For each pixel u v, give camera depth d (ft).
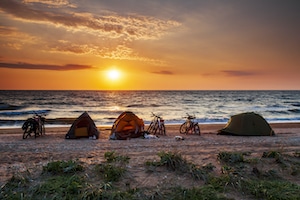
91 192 16.21
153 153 29.40
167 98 249.34
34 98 222.89
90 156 27.99
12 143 36.45
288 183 18.80
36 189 16.90
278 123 72.79
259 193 17.16
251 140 39.99
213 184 18.66
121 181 19.29
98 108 138.72
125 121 44.42
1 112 105.29
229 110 125.49
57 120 76.84
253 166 23.21
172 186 18.43
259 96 306.35
